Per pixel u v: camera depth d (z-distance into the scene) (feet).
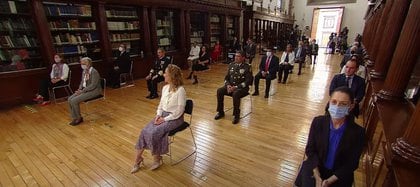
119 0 20.15
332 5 59.11
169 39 27.68
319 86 21.70
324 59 41.34
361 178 8.57
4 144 10.94
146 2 22.56
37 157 9.86
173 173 8.79
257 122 13.42
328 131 5.74
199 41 31.94
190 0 27.20
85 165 9.27
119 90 20.01
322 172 5.89
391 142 5.80
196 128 12.60
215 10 32.01
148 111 15.12
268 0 48.73
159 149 8.68
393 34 10.94
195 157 9.84
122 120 13.67
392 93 8.79
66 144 10.91
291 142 11.09
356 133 5.44
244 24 41.27
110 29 20.93
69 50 18.39
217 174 8.73
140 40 23.95
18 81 15.92
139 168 9.07
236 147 10.63
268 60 18.16
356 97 10.12
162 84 21.79
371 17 29.17
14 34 15.88
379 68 11.82
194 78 22.61
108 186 8.09
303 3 63.00
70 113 14.24
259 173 8.77
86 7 19.04
